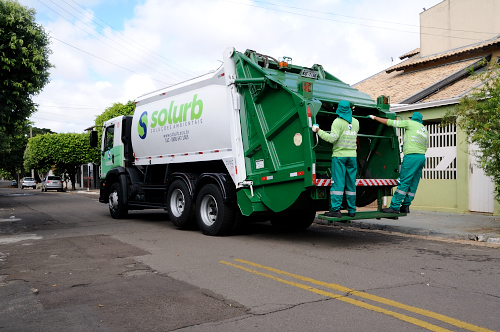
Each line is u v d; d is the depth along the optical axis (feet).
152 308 14.24
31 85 60.80
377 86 59.67
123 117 41.91
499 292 15.53
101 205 61.93
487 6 58.59
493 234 27.43
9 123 64.64
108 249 24.70
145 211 50.83
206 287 16.63
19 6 59.77
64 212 50.24
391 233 31.07
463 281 17.06
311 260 21.24
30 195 102.73
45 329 12.54
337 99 26.84
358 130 26.23
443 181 41.78
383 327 12.26
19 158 223.71
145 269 19.66
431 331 11.96
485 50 52.44
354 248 24.58
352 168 24.49
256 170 27.30
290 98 24.82
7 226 36.60
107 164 44.80
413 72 60.85
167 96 35.55
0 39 57.93
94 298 15.42
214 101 29.81
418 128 26.16
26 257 22.76
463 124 28.91
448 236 28.30
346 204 25.99
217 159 29.78
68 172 150.92
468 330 11.98
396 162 27.30
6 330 12.51
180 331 12.26
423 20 66.59
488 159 30.09
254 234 30.50
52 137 141.69
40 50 62.23
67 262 21.36
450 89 47.01
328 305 14.28
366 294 15.40
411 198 26.89
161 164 36.32
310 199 25.79
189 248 24.79
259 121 26.78
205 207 30.53
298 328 12.30
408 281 17.08
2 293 16.24
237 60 28.32
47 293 16.14
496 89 26.73
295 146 24.59
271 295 15.48
